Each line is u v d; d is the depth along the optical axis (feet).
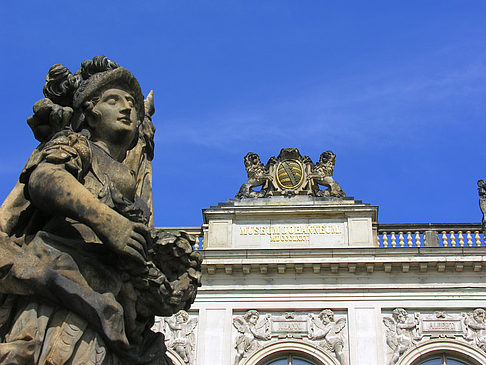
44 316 13.26
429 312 99.19
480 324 97.71
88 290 13.38
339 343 97.66
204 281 102.06
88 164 14.53
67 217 14.19
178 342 97.96
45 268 13.30
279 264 101.71
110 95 15.72
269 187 111.45
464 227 104.58
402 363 95.91
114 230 13.52
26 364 12.80
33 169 14.23
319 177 110.83
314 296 100.58
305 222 106.93
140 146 16.96
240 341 98.22
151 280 13.99
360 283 101.30
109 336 13.32
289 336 98.32
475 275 100.89
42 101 15.35
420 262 100.94
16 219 14.25
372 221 106.73
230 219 107.24
